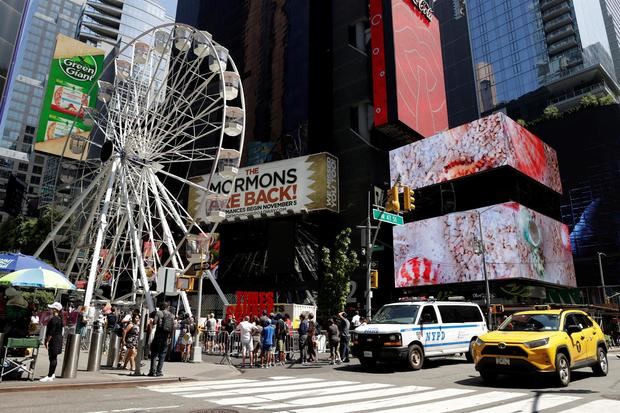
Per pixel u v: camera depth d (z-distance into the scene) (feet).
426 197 141.90
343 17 170.50
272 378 43.50
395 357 47.67
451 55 333.42
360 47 165.99
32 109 381.81
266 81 173.58
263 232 159.43
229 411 25.11
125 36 400.47
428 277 128.06
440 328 53.06
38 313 70.90
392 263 144.66
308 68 161.27
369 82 157.58
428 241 130.72
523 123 214.69
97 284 91.30
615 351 92.32
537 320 39.58
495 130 126.93
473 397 30.53
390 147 159.94
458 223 126.11
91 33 387.14
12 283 40.11
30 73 388.98
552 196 150.92
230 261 163.63
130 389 34.99
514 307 101.50
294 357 67.62
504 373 35.88
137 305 85.87
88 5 393.70
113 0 402.72
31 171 350.43
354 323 70.18
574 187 189.16
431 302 54.34
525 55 309.01
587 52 291.17
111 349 49.24
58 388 33.76
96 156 157.58
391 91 148.77
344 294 106.93
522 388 35.09
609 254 174.29
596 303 172.86
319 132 158.30
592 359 40.45
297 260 147.33
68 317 71.41
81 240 83.71
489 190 130.31
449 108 322.14
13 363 35.91
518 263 113.29
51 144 163.32
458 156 132.67
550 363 34.24
